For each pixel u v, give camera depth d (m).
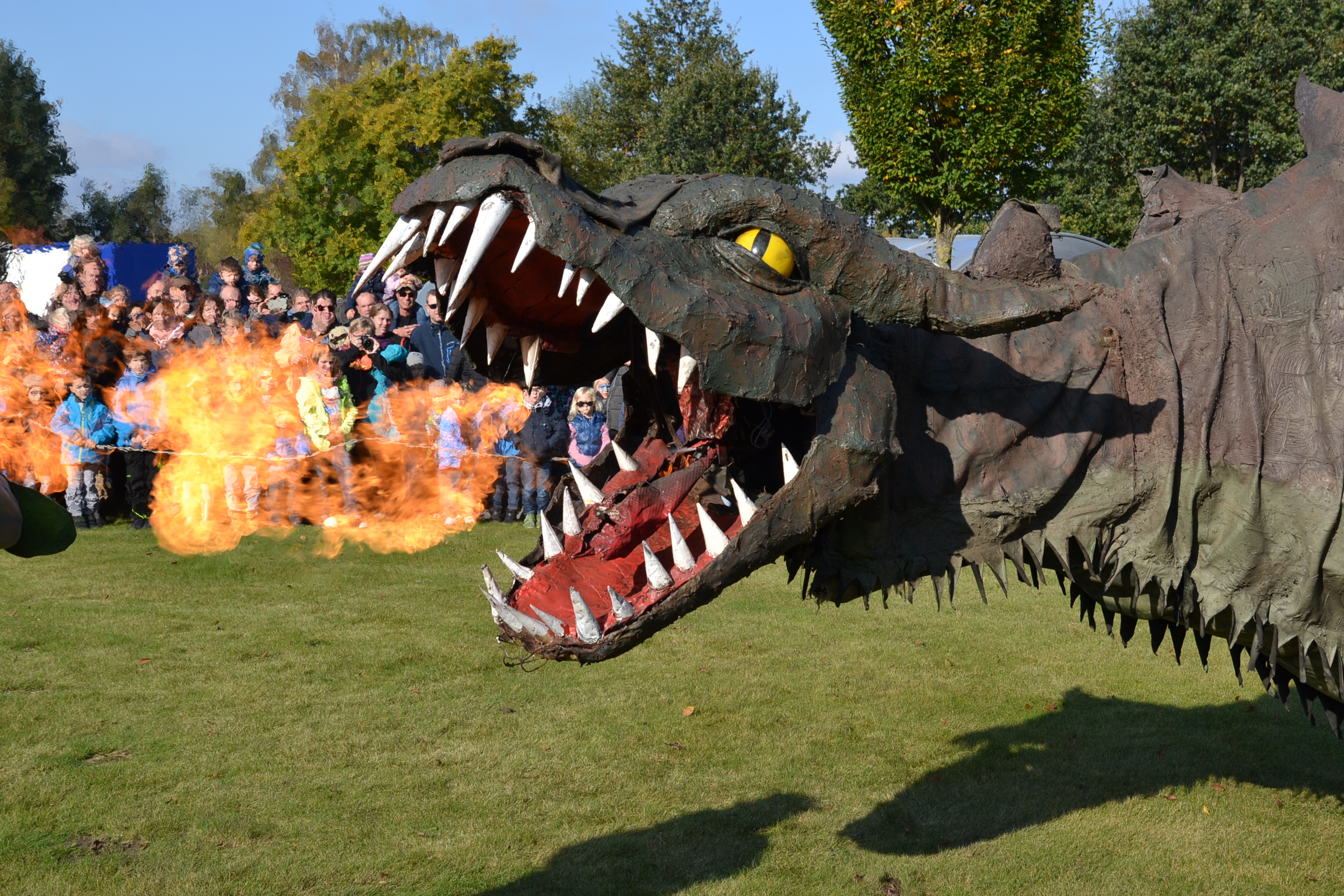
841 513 2.74
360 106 28.16
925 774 4.88
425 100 28.16
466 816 4.33
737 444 2.99
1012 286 2.95
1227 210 3.50
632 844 4.13
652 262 2.47
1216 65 28.95
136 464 9.95
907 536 3.18
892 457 2.76
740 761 4.98
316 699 5.66
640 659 6.55
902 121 21.67
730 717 5.54
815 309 2.66
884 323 2.93
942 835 4.28
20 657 6.29
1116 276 3.42
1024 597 8.30
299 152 28.06
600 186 37.59
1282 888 3.89
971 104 21.16
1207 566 3.31
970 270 3.41
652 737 5.23
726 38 54.41
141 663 6.19
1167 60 29.75
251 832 4.15
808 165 45.47
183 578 8.24
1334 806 4.62
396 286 10.97
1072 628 7.41
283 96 50.84
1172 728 5.54
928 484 3.17
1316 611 3.21
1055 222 3.49
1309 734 5.52
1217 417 3.28
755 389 2.54
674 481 2.96
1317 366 3.18
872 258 2.77
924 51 21.20
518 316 2.93
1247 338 3.29
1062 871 3.99
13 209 41.44
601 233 2.41
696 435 2.93
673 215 2.65
